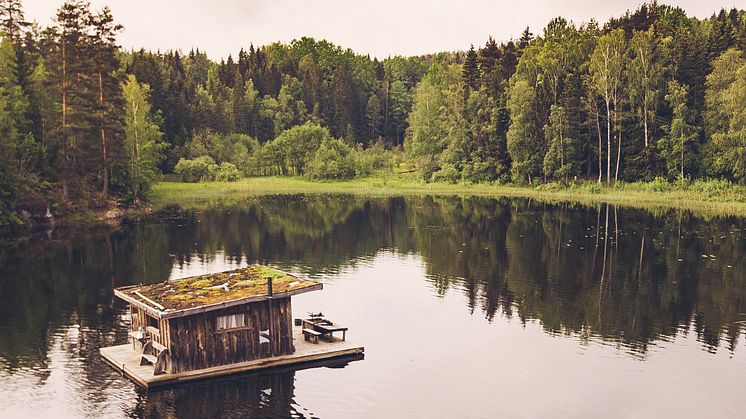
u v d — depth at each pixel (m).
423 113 125.94
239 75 155.00
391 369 26.84
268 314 26.31
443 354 28.72
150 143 83.00
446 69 149.38
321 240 57.44
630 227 64.56
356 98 164.62
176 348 24.47
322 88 165.00
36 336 30.05
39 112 73.12
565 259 48.88
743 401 24.22
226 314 25.33
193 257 48.88
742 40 97.69
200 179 114.69
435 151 124.88
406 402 23.83
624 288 40.06
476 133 114.31
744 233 60.50
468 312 35.06
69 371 25.80
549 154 101.69
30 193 65.12
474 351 29.14
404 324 32.91
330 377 25.83
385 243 55.94
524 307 36.00
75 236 58.38
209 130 130.00
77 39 72.00
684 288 40.16
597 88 99.75
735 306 36.22
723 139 85.81
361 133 165.38
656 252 51.34
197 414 22.41
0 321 32.38
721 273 44.12
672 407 23.69
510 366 27.42
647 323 33.22
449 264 47.19
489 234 60.78
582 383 25.80
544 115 105.44
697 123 96.19
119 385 24.44
